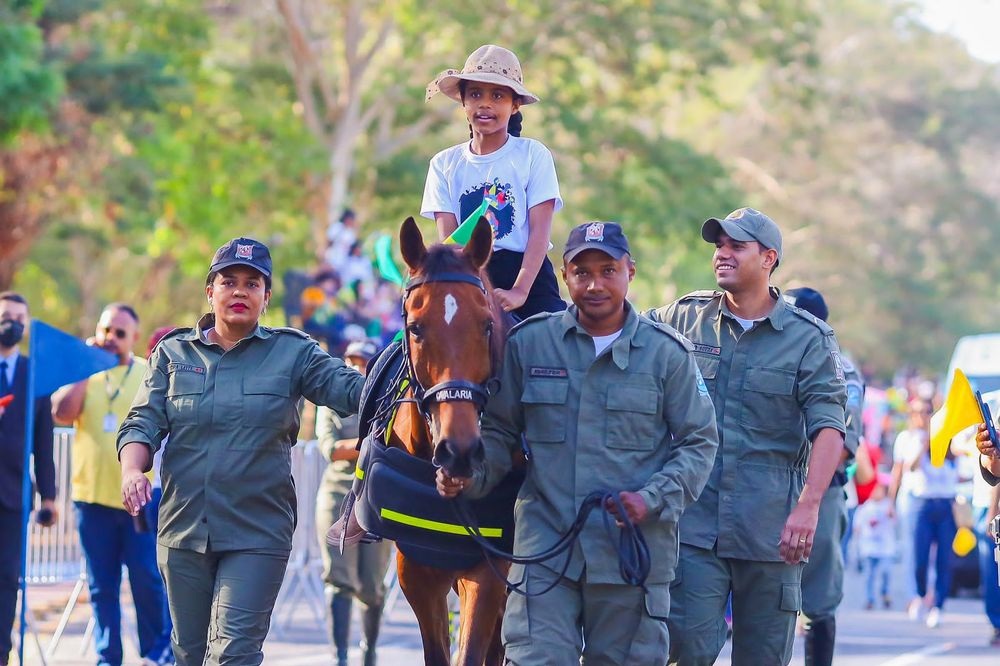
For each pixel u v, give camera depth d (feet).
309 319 84.79
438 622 28.25
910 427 64.75
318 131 127.75
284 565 29.89
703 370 29.73
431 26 123.13
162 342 30.50
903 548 91.30
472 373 24.59
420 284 25.13
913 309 231.91
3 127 79.77
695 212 127.13
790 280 224.53
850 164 225.97
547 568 25.72
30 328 38.34
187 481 29.55
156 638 43.24
